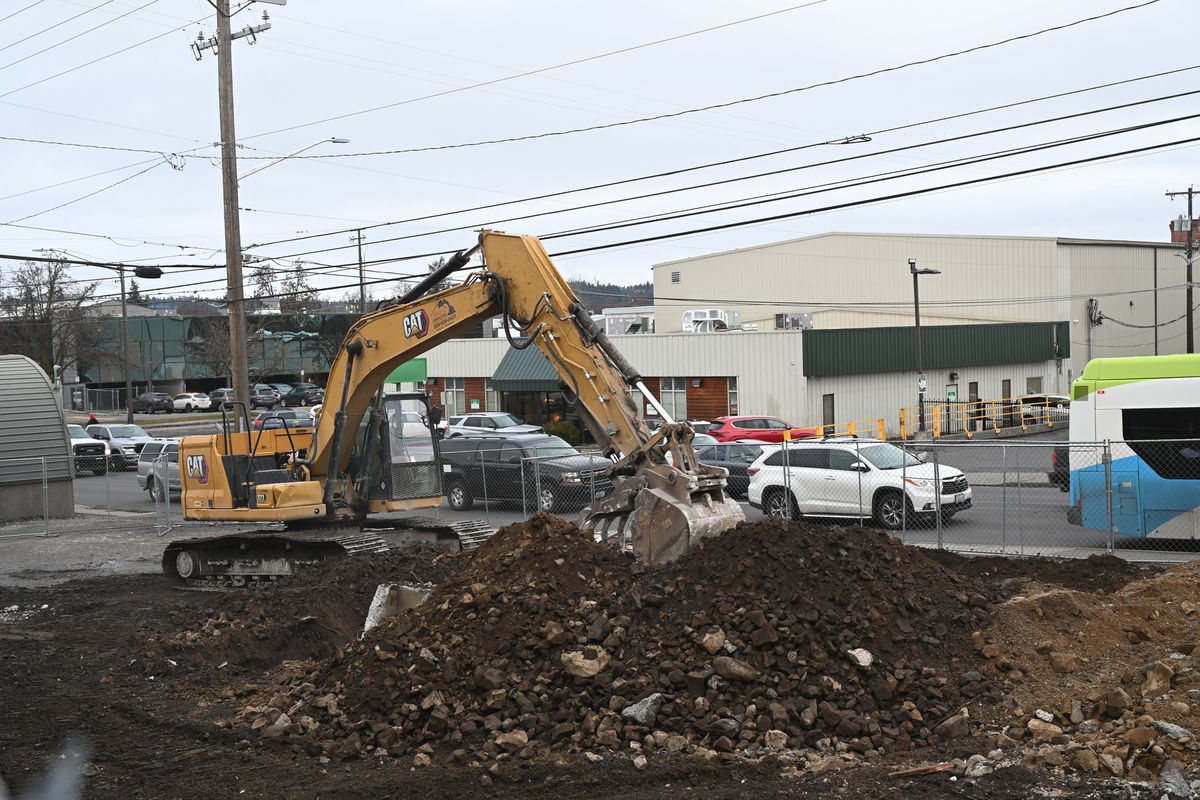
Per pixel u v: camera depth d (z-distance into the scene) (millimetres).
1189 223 55625
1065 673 9336
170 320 83125
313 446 16844
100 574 19734
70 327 70438
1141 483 17703
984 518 21125
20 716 10219
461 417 40062
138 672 11664
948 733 8445
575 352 12359
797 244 64750
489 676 9164
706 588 9773
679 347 47938
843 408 46281
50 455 28672
